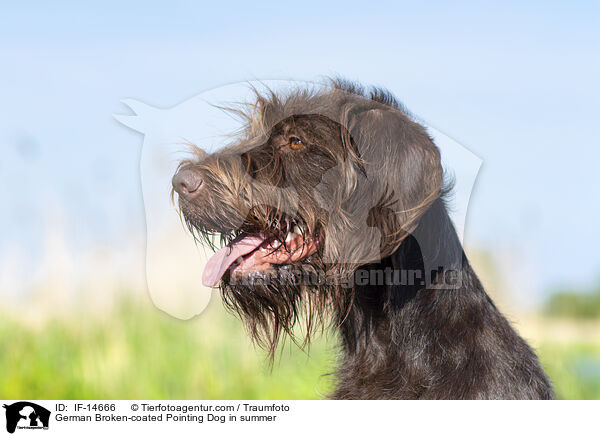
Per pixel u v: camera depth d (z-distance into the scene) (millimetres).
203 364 9094
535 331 10477
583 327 12000
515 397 4688
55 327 10031
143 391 8602
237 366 9047
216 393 8555
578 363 9867
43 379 8891
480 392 4641
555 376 8953
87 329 10055
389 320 4902
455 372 4688
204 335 9641
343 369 5379
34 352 9359
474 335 4762
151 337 9719
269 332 5203
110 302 10625
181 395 8703
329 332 5695
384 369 4969
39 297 10844
